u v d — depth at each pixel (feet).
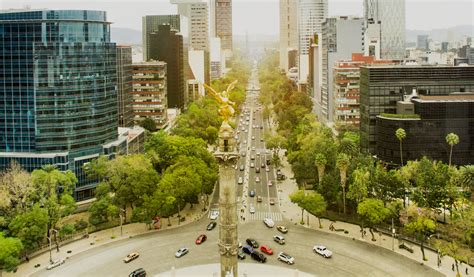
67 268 608.19
